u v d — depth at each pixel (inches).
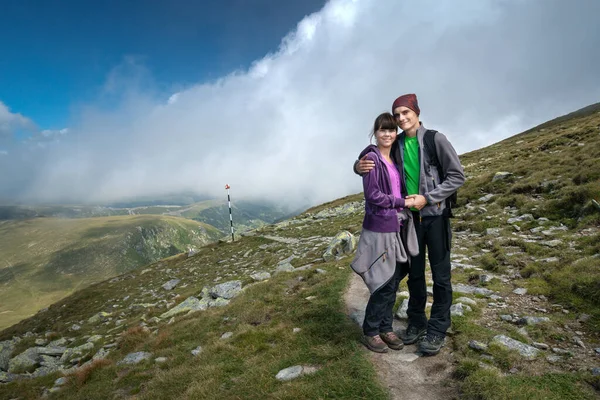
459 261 410.9
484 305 273.6
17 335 1261.1
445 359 205.3
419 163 196.5
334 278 422.9
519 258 365.4
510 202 616.4
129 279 1625.2
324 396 192.5
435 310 211.2
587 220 418.6
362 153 211.0
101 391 342.0
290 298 405.4
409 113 197.5
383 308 220.1
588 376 167.3
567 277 282.8
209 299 660.7
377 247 205.9
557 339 209.6
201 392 237.8
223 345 311.6
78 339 844.6
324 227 1427.2
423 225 201.8
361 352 226.4
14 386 530.0
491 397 159.9
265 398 207.8
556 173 647.8
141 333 531.2
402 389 185.9
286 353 261.3
